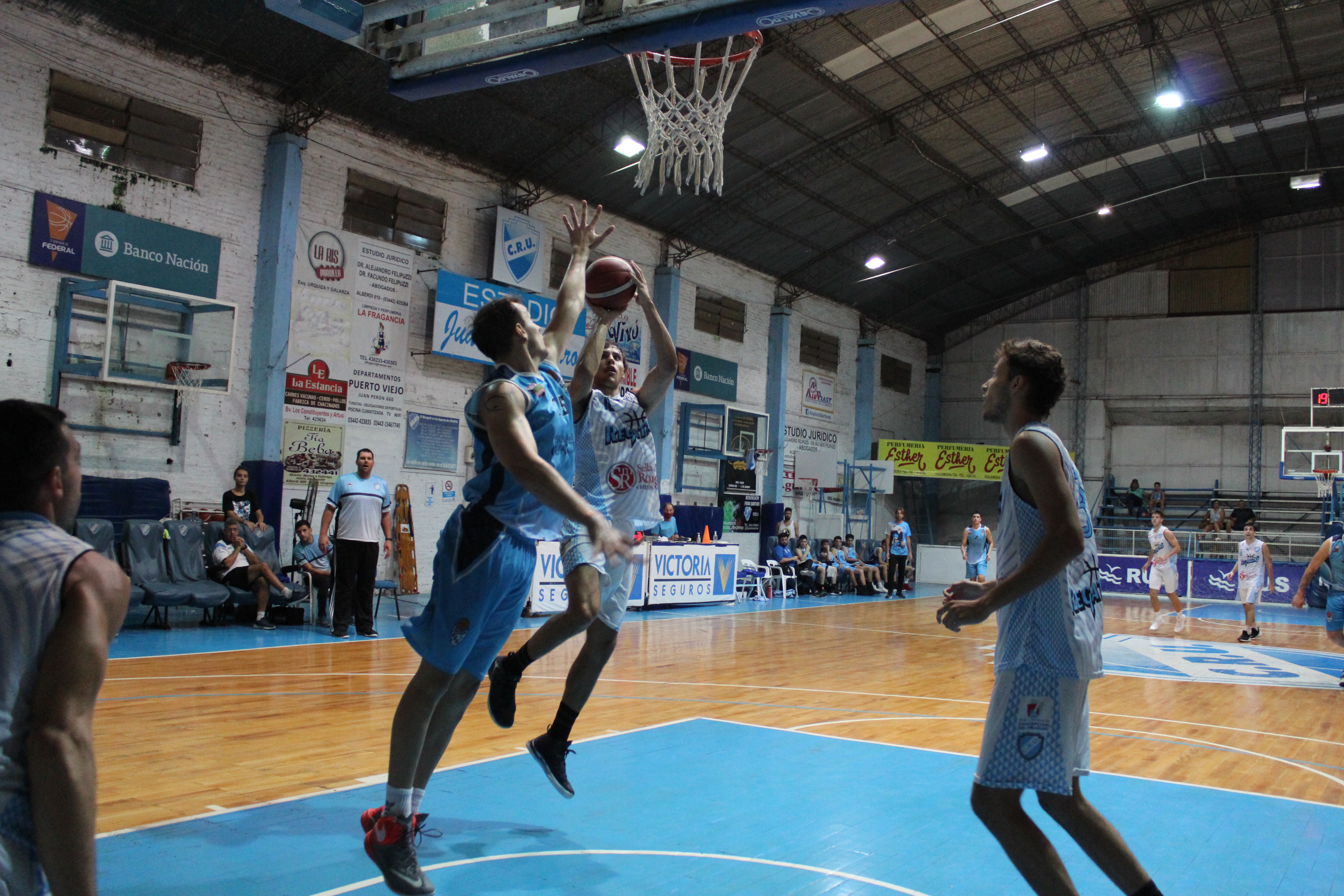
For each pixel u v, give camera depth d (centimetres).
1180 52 1689
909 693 757
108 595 143
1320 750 582
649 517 393
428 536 1466
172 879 291
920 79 1641
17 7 1020
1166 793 461
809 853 341
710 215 1853
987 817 238
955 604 238
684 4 431
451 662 279
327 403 1315
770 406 2184
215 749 470
